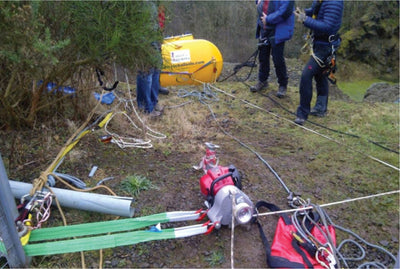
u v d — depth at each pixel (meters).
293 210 2.63
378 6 12.52
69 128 3.69
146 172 3.20
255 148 3.90
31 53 2.54
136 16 2.91
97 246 2.25
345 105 5.44
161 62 3.44
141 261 2.31
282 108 5.18
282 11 4.72
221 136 4.16
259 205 2.78
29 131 3.56
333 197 3.07
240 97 5.58
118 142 3.63
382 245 2.59
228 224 2.53
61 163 3.16
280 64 5.26
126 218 2.62
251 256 2.40
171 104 5.04
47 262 2.26
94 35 2.94
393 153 3.89
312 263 2.29
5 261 2.24
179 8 11.35
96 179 3.03
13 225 2.00
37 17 2.65
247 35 11.84
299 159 3.69
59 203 2.62
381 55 12.92
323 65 4.50
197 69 5.68
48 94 3.43
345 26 13.06
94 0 2.75
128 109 4.49
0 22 2.36
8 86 2.98
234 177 2.62
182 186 3.04
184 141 3.92
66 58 3.12
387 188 3.23
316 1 4.40
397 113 5.11
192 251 2.41
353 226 2.76
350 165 3.61
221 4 11.63
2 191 1.87
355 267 2.39
